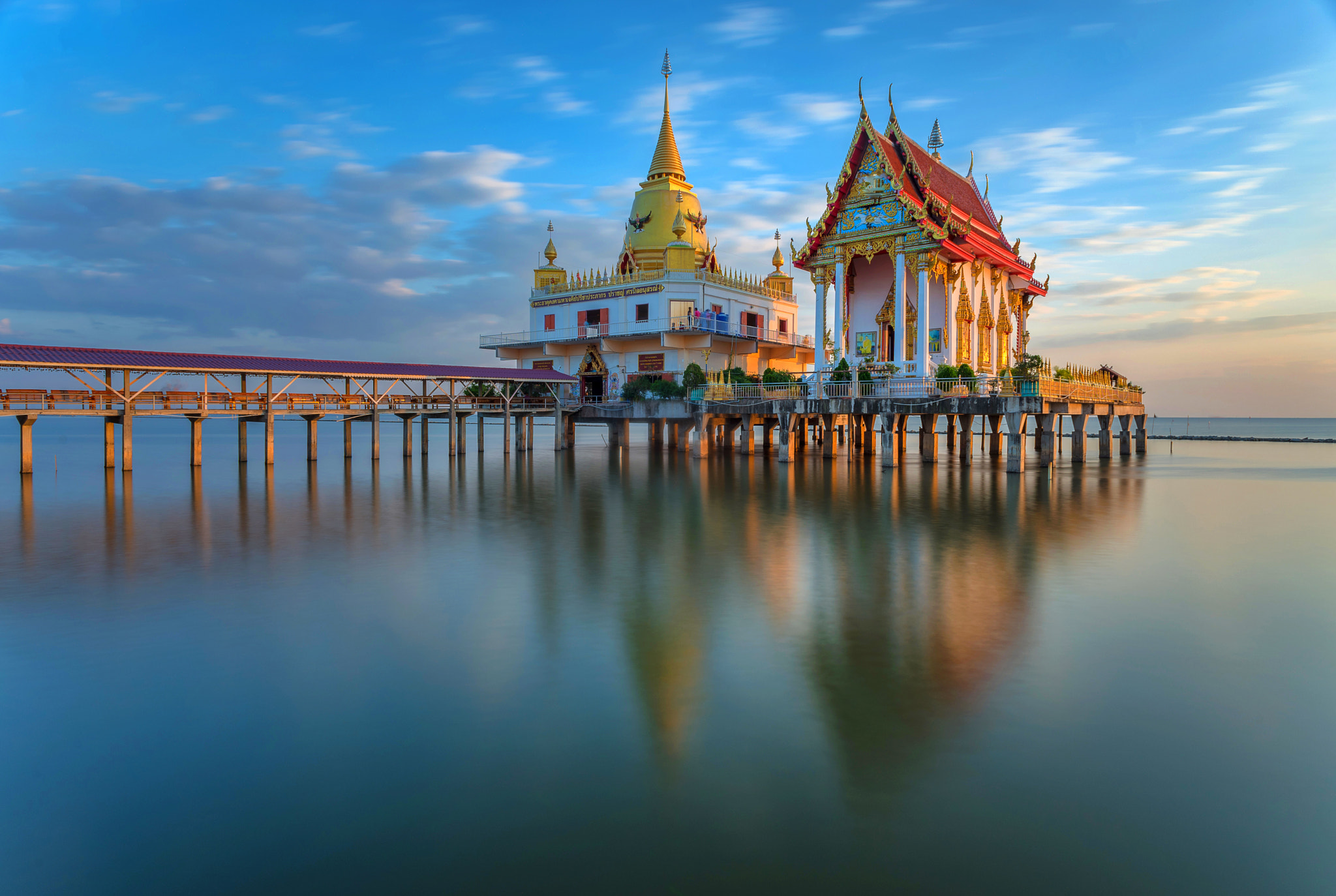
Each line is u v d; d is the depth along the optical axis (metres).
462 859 5.71
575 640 10.77
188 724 8.02
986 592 13.50
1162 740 7.55
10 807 6.45
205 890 5.38
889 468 37.00
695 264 56.44
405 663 9.89
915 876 5.47
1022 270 46.44
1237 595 13.24
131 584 14.30
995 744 7.50
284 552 17.58
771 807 6.40
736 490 29.97
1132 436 57.47
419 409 45.50
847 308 40.00
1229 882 5.40
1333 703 8.49
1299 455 58.56
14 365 30.55
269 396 38.88
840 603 12.80
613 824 6.17
